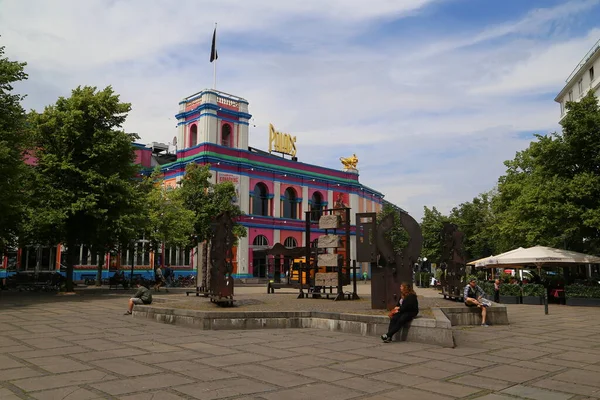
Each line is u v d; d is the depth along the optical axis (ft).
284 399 19.13
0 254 96.17
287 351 29.76
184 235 115.44
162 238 103.96
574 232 79.25
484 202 164.55
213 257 49.34
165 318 43.39
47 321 43.88
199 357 27.30
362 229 49.70
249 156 163.84
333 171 193.26
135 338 34.04
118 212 83.56
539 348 32.91
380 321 36.40
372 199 217.56
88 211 79.05
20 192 74.13
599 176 73.05
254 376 22.85
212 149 152.15
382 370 24.86
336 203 190.39
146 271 141.90
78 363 25.13
